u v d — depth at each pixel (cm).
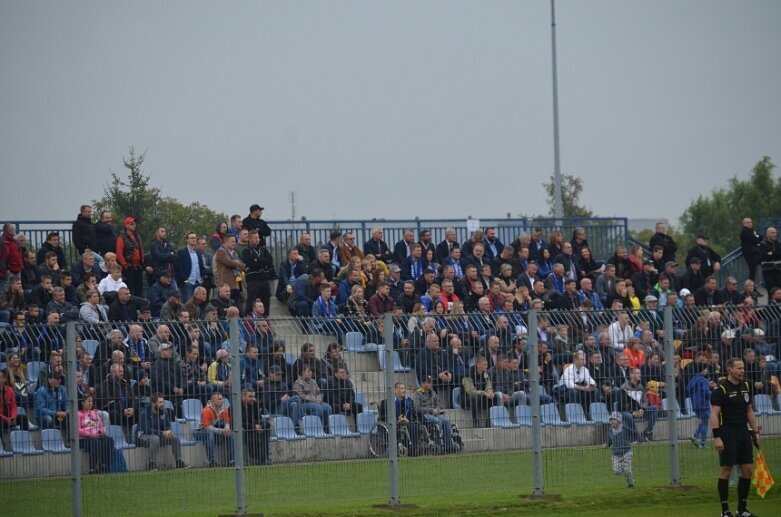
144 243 15538
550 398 6556
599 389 6669
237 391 5941
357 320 6234
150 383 5925
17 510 5750
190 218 15975
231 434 5991
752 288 11688
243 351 6047
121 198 15612
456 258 11388
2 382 5775
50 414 5834
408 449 6241
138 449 5900
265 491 6044
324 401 6153
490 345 6406
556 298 10756
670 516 6162
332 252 11525
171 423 5941
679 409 6900
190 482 5956
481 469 6359
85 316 8894
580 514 6181
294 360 6122
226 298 9700
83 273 10100
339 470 6169
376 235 11675
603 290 11550
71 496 5750
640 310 6806
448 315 6341
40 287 9369
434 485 6272
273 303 11644
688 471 6969
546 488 6556
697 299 11500
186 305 9181
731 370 6222
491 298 10150
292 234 12431
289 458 6088
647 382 6794
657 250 12444
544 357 6550
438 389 6300
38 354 5844
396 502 6116
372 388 6241
